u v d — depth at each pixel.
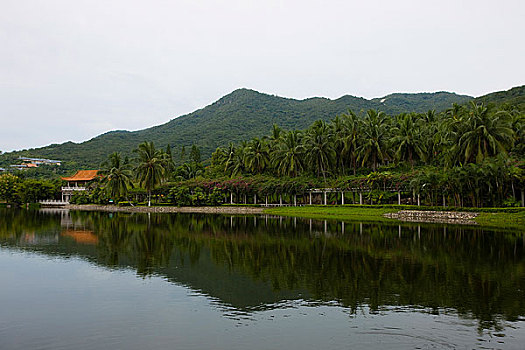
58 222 52.44
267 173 84.94
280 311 14.45
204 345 11.60
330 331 12.50
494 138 48.62
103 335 12.42
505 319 13.31
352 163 77.44
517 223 41.06
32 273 20.78
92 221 54.22
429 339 11.80
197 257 25.08
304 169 78.12
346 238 32.91
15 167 149.00
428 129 74.38
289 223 47.94
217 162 104.44
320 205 67.69
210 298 16.11
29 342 11.98
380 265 21.89
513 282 17.95
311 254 25.56
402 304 15.02
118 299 16.08
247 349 11.30
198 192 80.00
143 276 19.92
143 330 12.80
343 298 15.90
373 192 61.16
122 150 188.50
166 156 95.88
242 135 189.00
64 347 11.59
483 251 26.00
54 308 15.04
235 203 81.31
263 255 25.47
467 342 11.56
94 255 26.09
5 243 31.89
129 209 83.25
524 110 79.31
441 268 20.98
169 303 15.52
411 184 52.88
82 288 17.77
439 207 49.94
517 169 45.34
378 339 11.85
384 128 70.81
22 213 74.62
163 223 50.38
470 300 15.41
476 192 47.66
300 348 11.31
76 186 103.06
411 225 42.84
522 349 11.08
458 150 51.09
